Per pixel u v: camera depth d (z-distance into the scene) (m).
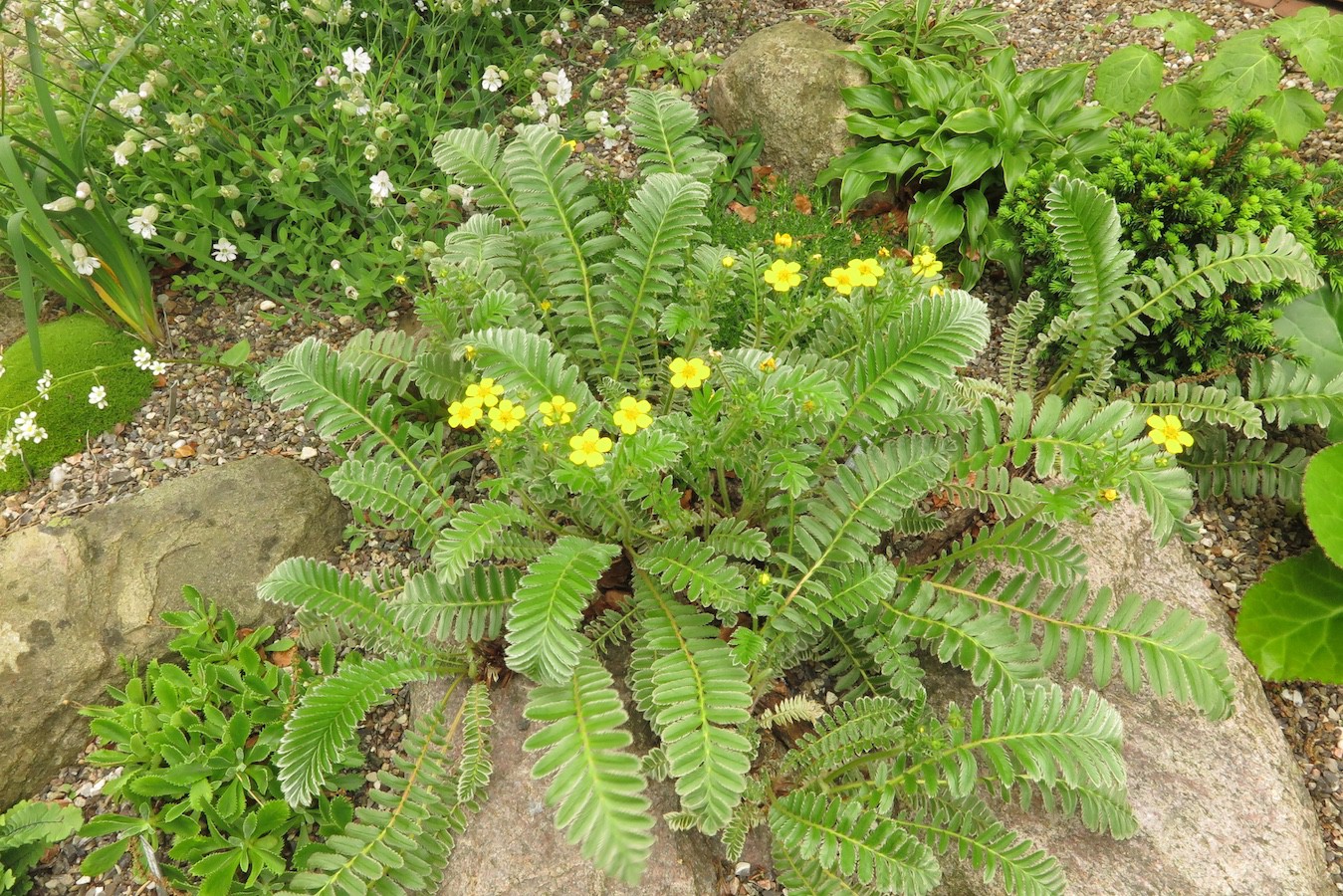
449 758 2.44
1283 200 3.09
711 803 1.98
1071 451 2.43
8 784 2.54
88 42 3.59
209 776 2.47
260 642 2.85
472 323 2.68
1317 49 3.36
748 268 2.70
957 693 2.67
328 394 2.71
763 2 5.19
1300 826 2.40
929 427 2.59
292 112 3.54
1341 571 2.79
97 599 2.75
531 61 4.18
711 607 2.73
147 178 3.47
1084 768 2.24
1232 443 3.21
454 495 3.21
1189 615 2.34
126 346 3.54
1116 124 4.18
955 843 2.44
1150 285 2.98
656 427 2.34
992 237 3.72
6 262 3.67
